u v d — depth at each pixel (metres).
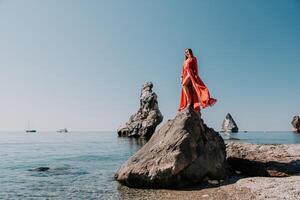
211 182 19.45
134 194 17.75
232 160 23.62
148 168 19.34
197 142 19.84
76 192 19.23
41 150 62.94
